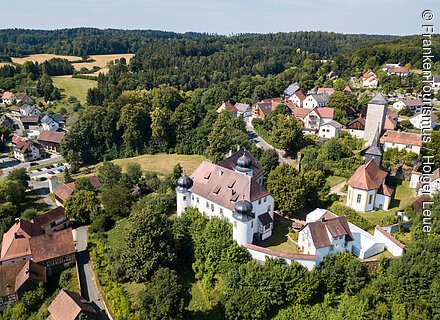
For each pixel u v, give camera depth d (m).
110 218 97.94
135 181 114.94
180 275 75.81
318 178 95.00
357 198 90.12
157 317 56.62
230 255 71.94
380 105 117.75
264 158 115.56
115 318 64.00
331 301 65.19
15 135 180.50
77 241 92.38
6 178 122.75
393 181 104.00
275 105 178.38
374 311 61.53
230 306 64.00
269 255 70.81
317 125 148.62
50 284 76.81
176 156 152.50
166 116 158.12
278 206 89.88
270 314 65.19
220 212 81.44
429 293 62.06
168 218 87.62
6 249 81.81
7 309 70.19
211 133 138.25
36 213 101.44
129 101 167.75
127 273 73.50
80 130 155.62
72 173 144.50
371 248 72.44
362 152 112.62
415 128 132.75
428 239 69.56
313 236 70.12
